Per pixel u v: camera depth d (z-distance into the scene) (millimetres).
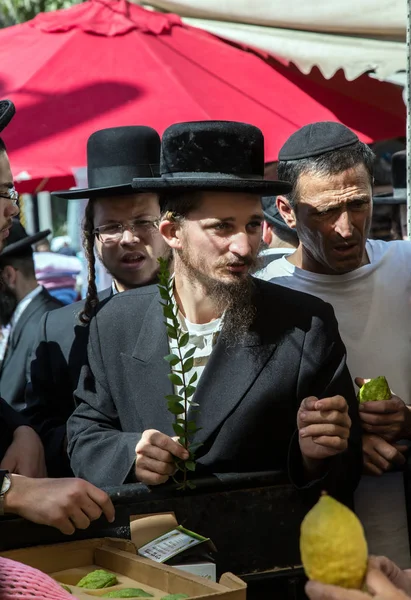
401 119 5984
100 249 3465
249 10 5758
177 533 2232
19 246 4426
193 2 6023
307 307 2533
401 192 4961
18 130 5242
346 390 2475
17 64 5742
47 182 7875
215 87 5621
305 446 2324
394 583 1552
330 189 2754
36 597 1720
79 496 2166
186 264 2506
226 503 2346
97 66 5637
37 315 4363
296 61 5605
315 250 2842
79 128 5262
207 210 2424
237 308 2451
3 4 14531
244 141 2494
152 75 5598
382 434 2600
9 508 2186
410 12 3400
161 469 2293
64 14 6211
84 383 2730
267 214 3764
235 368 2475
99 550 2188
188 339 2457
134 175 3428
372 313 2881
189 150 2480
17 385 4164
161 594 1972
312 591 1377
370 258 2969
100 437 2570
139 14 6082
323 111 5734
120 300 2754
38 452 2980
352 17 5309
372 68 5406
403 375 2877
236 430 2438
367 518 2734
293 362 2459
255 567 2354
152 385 2572
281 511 2377
